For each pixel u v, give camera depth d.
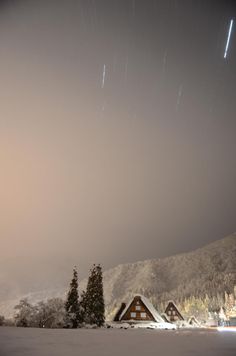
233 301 101.44
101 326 55.31
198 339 25.91
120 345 20.00
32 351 16.12
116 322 61.94
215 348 18.55
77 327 51.31
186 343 21.83
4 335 25.56
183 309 130.12
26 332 30.14
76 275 55.66
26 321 49.28
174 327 62.56
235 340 24.86
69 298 53.91
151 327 59.62
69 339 23.48
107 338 25.83
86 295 57.16
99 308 56.31
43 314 50.25
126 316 64.31
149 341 23.44
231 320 90.50
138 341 23.31
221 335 32.78
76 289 54.66
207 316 111.31
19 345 18.55
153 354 15.76
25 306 51.41
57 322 49.62
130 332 37.44
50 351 16.27
